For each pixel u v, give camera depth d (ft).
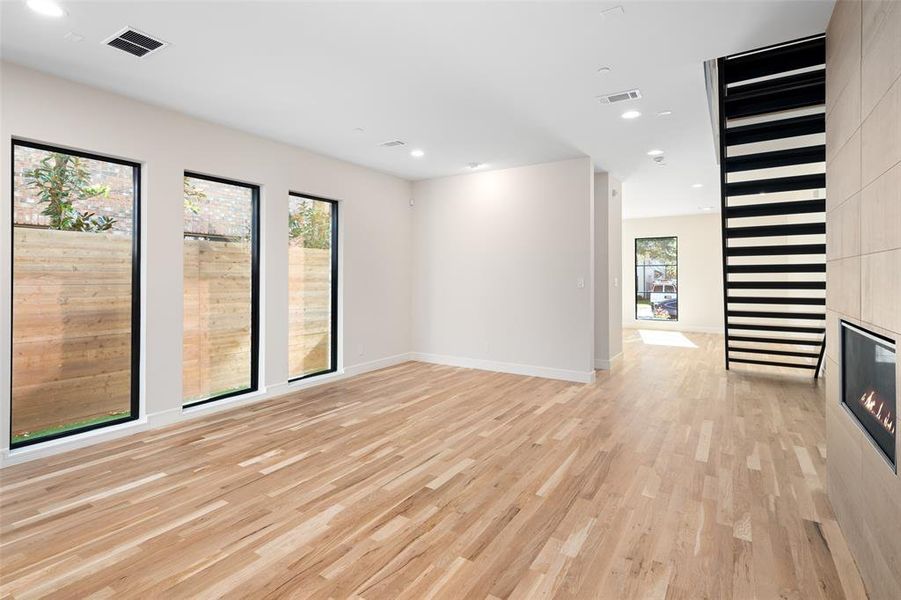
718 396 15.70
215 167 13.78
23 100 10.03
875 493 5.63
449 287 20.93
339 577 6.16
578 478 9.21
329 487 8.84
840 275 7.23
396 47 9.32
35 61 9.84
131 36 8.86
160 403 12.48
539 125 13.97
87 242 11.52
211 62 9.94
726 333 19.52
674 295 34.71
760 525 7.40
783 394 16.02
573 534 7.18
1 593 5.82
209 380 14.24
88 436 11.00
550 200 18.28
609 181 20.35
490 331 19.81
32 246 10.66
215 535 7.18
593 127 14.12
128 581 6.07
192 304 13.80
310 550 6.78
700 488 8.75
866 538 5.92
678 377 18.70
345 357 18.45
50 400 10.96
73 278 11.31
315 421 12.91
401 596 5.78
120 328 12.10
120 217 12.08
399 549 6.80
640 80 10.84
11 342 10.18
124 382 12.18
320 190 17.20
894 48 5.01
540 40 9.02
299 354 17.15
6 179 9.82
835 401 7.59
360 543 6.96
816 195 22.49
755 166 12.71
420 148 16.40
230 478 9.23
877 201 5.58
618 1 7.70
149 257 12.24
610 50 9.43
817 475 9.30
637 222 35.68
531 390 16.42
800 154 11.95
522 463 9.98
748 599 5.67
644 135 14.90
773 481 9.04
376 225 19.90
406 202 21.65
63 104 10.64
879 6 5.46
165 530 7.32
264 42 9.11
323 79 10.78
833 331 7.72
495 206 19.62
